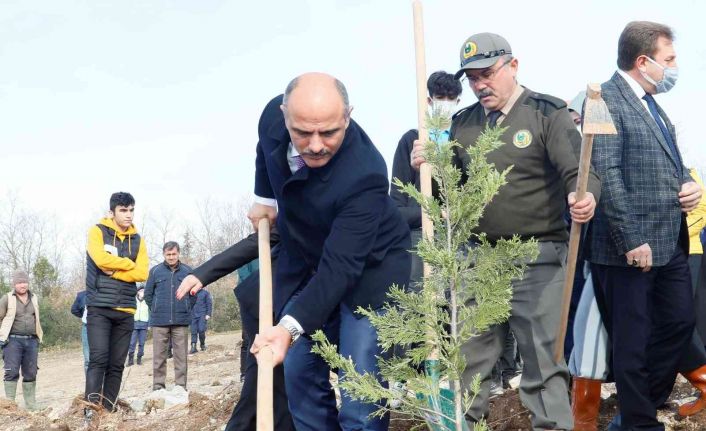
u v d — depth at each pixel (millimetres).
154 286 11172
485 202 3027
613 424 4605
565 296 3924
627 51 4508
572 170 3920
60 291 41312
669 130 4613
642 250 4234
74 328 30609
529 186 4090
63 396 14664
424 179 4047
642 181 4418
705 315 5453
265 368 3074
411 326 3057
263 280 3607
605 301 4602
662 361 4656
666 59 4430
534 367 4078
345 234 3422
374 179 3500
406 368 3084
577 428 4820
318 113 3191
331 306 3371
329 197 3484
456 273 3039
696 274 5781
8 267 50344
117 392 8102
